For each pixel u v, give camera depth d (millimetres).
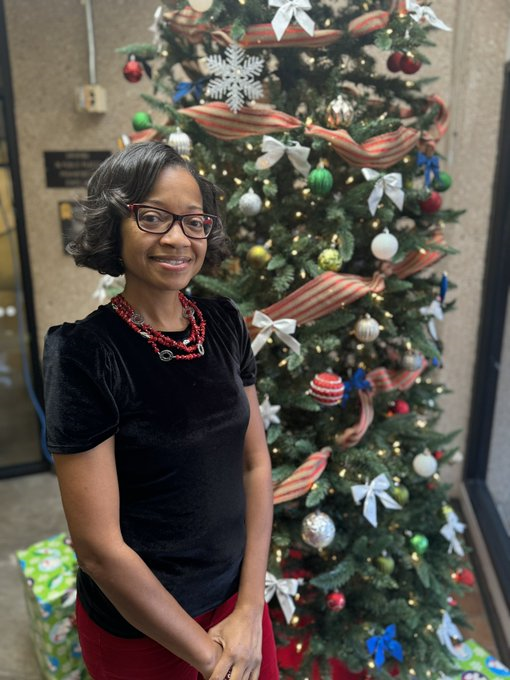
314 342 1396
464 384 2537
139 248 845
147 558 894
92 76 2475
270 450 1519
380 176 1323
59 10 2418
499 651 1876
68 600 1606
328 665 1416
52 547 1856
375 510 1399
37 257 2742
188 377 901
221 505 938
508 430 2396
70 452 795
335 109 1311
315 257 1437
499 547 2115
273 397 1461
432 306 1566
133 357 866
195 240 880
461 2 2133
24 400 3047
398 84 1497
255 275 1460
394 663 1503
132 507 881
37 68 2492
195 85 1473
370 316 1459
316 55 1442
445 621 1580
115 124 2545
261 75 1471
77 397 801
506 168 2246
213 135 1399
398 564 1602
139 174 836
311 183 1313
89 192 892
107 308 906
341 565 1416
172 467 869
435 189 1561
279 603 1512
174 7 1479
